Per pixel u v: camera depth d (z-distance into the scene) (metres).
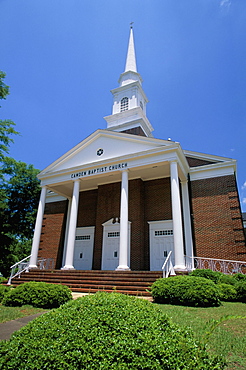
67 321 2.96
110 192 19.36
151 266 16.42
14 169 30.31
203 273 10.76
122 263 13.09
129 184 18.55
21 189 30.64
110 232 18.14
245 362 3.73
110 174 16.33
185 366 2.49
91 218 20.44
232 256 14.60
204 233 15.76
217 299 7.91
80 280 12.49
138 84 24.97
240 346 4.31
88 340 2.62
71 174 17.69
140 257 16.25
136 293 10.02
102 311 3.04
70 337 2.68
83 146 18.30
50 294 8.10
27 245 44.47
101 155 17.30
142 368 2.35
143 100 26.69
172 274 11.24
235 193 15.92
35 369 2.46
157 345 2.58
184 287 8.12
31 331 2.97
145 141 15.91
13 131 21.77
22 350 2.67
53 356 2.49
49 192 24.09
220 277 10.73
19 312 7.15
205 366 2.62
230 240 14.99
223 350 4.12
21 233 29.53
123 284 11.25
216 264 14.65
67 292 8.49
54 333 2.79
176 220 12.71
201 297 7.71
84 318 2.94
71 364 2.41
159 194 18.00
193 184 17.25
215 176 16.81
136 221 17.23
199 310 7.05
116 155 16.66
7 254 26.48
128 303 3.34
